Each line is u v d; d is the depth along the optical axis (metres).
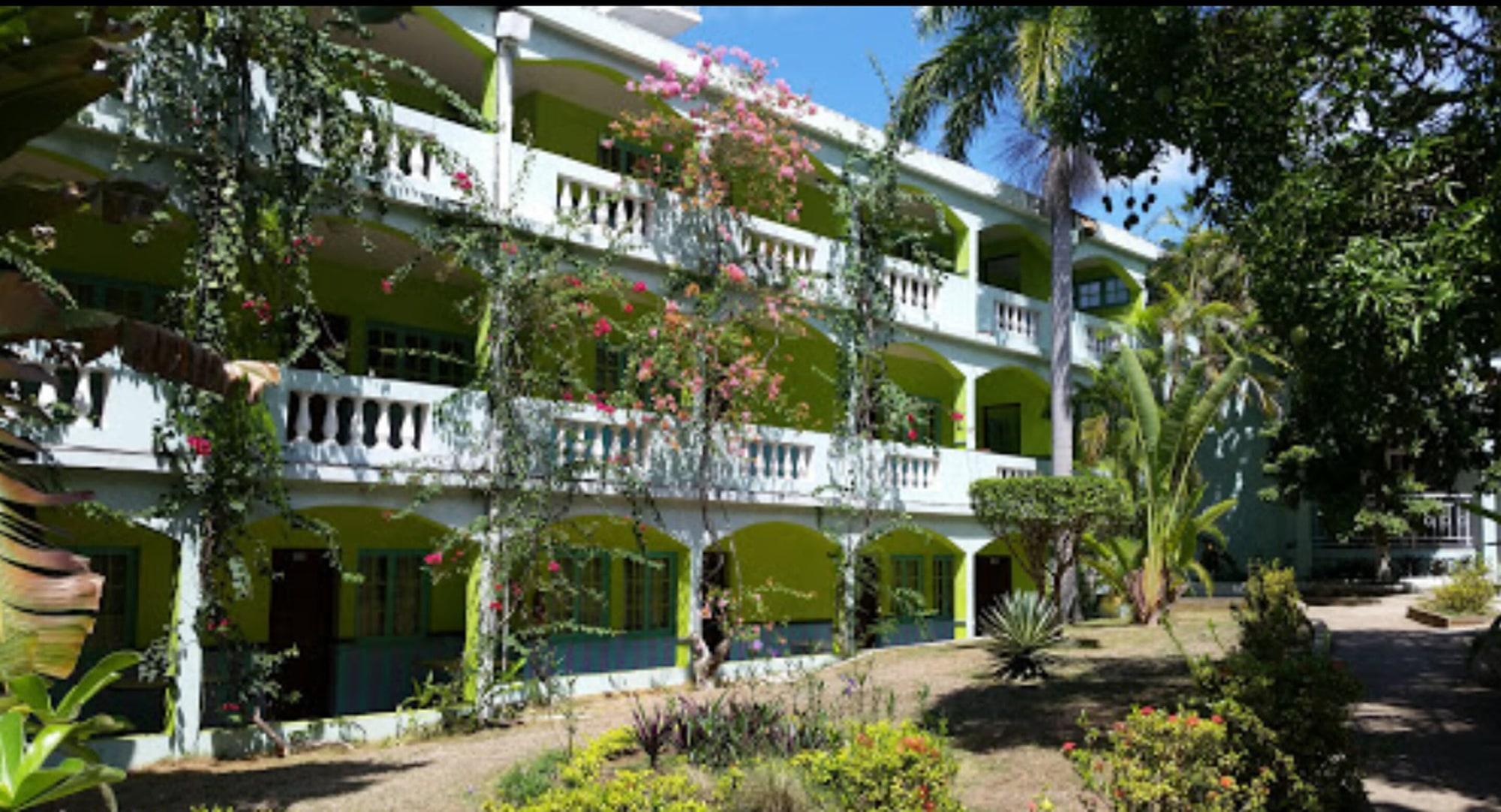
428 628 16.80
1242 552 31.20
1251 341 27.62
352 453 13.12
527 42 15.49
